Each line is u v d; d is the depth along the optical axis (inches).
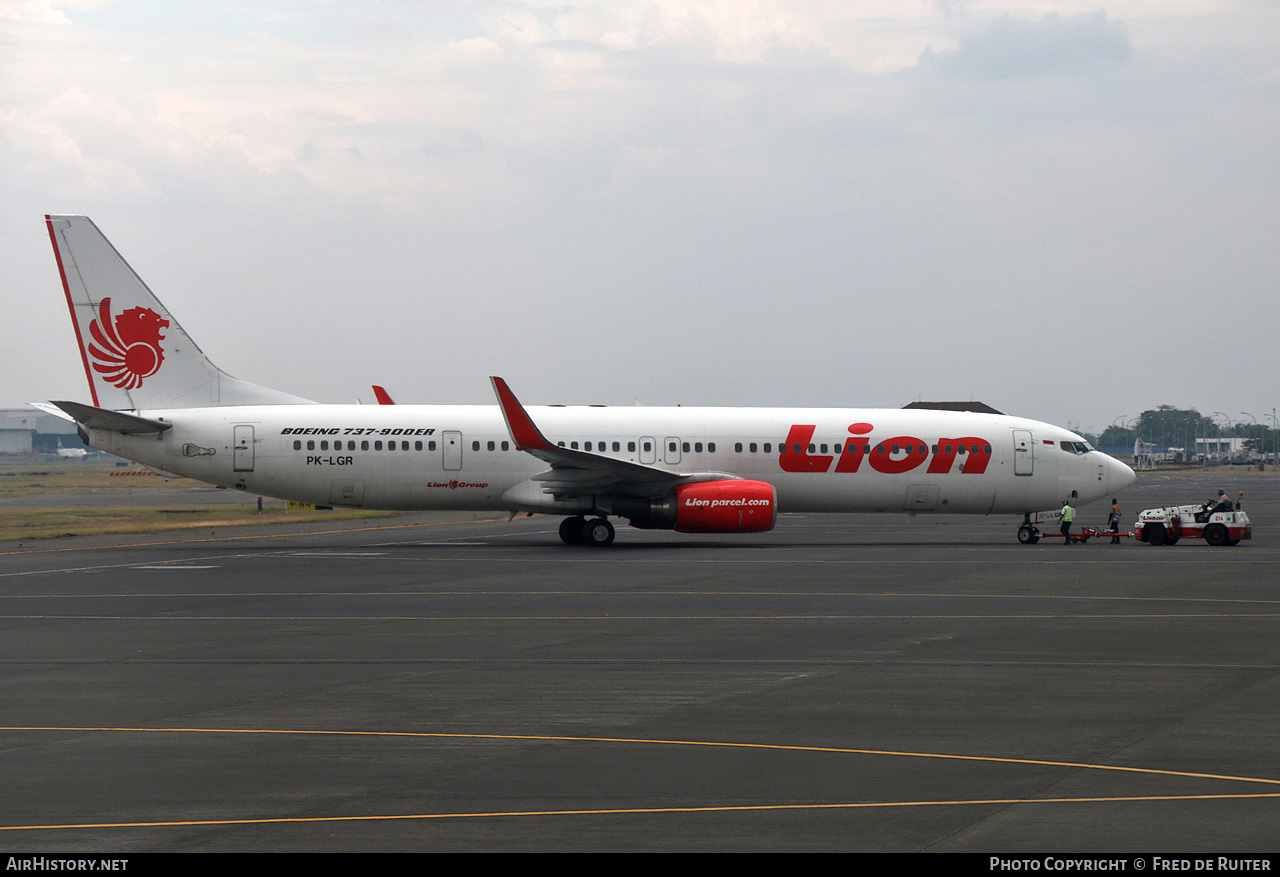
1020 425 4224.9
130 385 4018.2
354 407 4057.6
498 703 1480.1
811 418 4163.4
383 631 2100.1
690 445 4082.2
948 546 4089.6
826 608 2402.8
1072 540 4330.7
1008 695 1515.7
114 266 3991.1
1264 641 1963.6
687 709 1438.2
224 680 1642.5
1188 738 1275.8
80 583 2910.9
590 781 1115.3
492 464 3981.3
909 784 1099.3
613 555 3713.1
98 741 1282.0
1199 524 4183.1
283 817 1004.6
